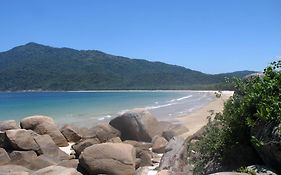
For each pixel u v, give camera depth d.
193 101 65.06
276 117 7.29
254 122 7.76
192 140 12.75
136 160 13.77
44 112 44.31
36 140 16.53
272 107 7.49
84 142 17.17
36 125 20.91
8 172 12.66
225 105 9.34
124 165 12.66
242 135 8.40
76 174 11.45
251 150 8.27
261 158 7.79
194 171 9.44
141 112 22.80
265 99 7.80
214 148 8.97
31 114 41.72
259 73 9.59
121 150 12.96
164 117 36.09
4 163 15.16
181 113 40.31
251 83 9.05
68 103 62.88
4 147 16.38
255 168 7.26
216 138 9.07
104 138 21.34
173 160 12.37
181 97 83.88
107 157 12.75
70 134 21.84
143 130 22.02
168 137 21.23
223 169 8.45
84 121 34.41
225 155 8.62
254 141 7.39
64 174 11.16
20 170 13.35
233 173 6.38
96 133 21.41
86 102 65.88
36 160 15.12
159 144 18.05
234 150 8.48
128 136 22.25
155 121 22.83
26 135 16.38
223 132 8.84
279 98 7.76
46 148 16.48
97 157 12.75
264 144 7.20
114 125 22.53
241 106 8.36
